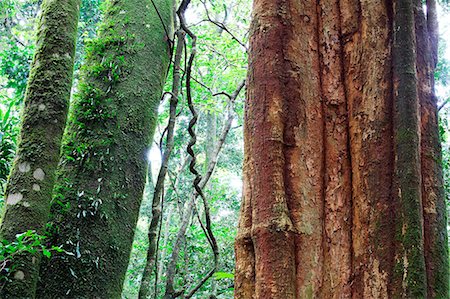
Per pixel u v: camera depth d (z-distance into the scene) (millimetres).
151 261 4031
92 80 5293
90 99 5035
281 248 1983
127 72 5363
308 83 2297
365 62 2260
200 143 14727
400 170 1966
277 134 2164
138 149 5137
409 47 2145
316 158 2199
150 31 5719
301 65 2309
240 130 15703
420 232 1868
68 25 4133
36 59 4012
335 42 2385
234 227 10836
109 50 5480
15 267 3330
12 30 9258
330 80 2336
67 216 4520
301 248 2033
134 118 5180
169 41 5719
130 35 5570
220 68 9531
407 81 2082
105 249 4594
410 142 1981
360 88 2242
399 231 1899
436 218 1978
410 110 2031
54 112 3854
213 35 9211
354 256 2027
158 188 4121
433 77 2285
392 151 2047
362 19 2342
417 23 2314
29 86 3922
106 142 4918
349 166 2182
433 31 2496
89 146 4867
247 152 2258
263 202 2080
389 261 1899
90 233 4562
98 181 4766
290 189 2117
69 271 4355
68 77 4023
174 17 6238
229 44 9078
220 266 8086
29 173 3645
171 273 4344
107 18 5824
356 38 2342
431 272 1870
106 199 4738
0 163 4391
